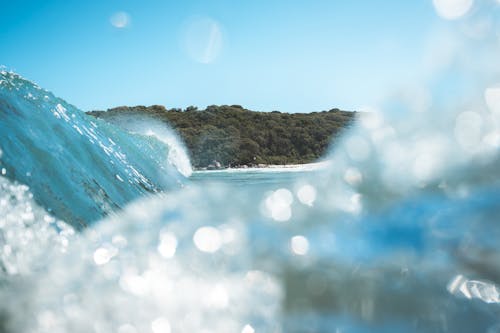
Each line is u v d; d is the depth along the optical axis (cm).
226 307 133
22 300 143
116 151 471
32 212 204
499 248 130
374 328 113
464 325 112
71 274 162
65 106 429
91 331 126
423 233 143
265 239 164
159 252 170
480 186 154
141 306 138
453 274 130
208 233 179
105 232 209
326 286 133
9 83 350
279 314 125
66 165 291
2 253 167
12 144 250
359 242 149
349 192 180
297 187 209
